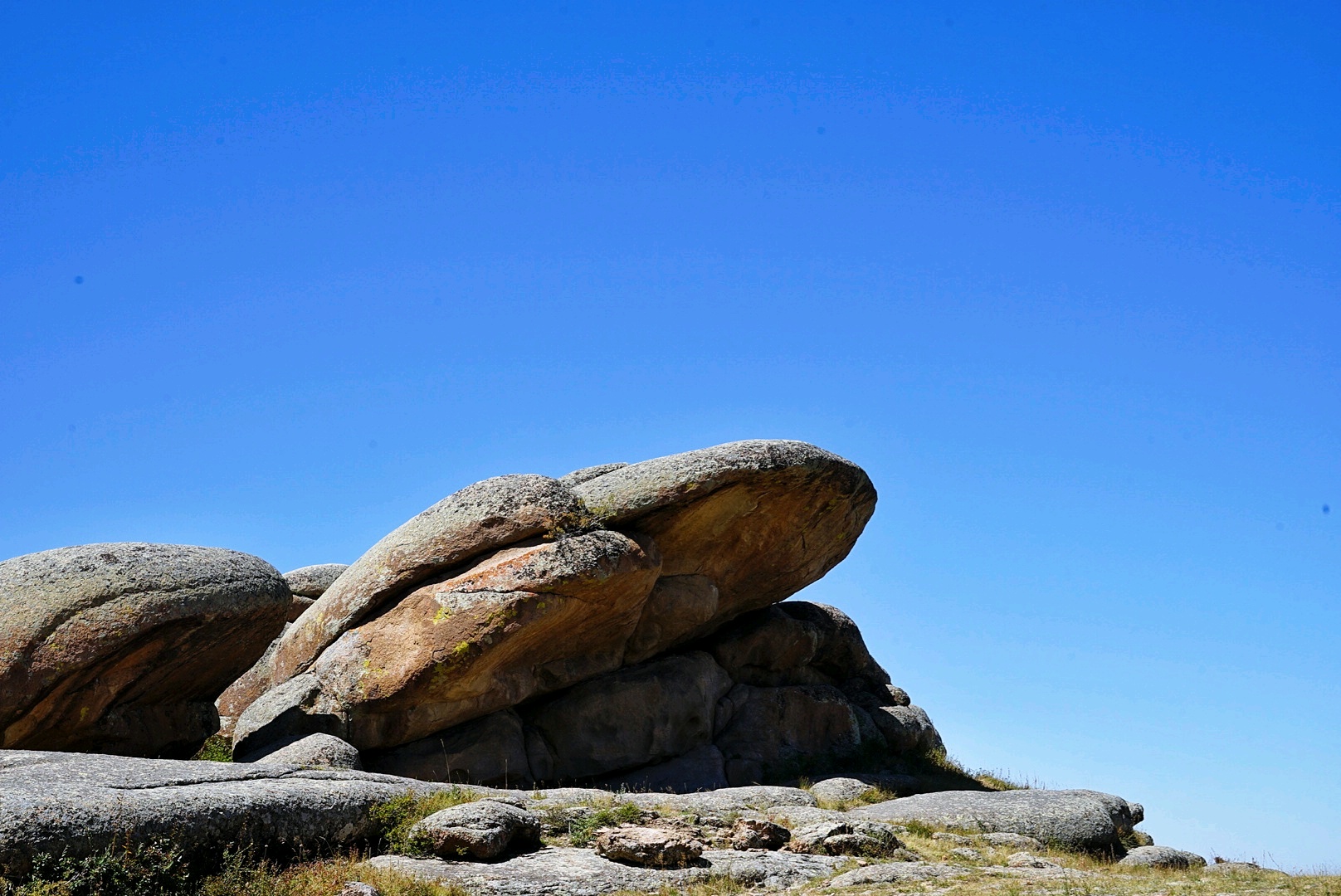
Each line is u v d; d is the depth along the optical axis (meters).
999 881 14.18
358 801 14.80
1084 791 20.12
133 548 18.52
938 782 23.59
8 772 13.37
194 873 12.79
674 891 13.40
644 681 22.81
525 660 21.41
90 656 17.28
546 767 21.67
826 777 23.58
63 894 11.45
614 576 20.80
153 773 14.09
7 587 17.58
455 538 20.77
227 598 18.50
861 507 25.05
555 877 13.57
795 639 25.97
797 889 13.80
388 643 20.31
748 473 21.95
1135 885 13.82
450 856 14.15
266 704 20.64
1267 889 13.30
